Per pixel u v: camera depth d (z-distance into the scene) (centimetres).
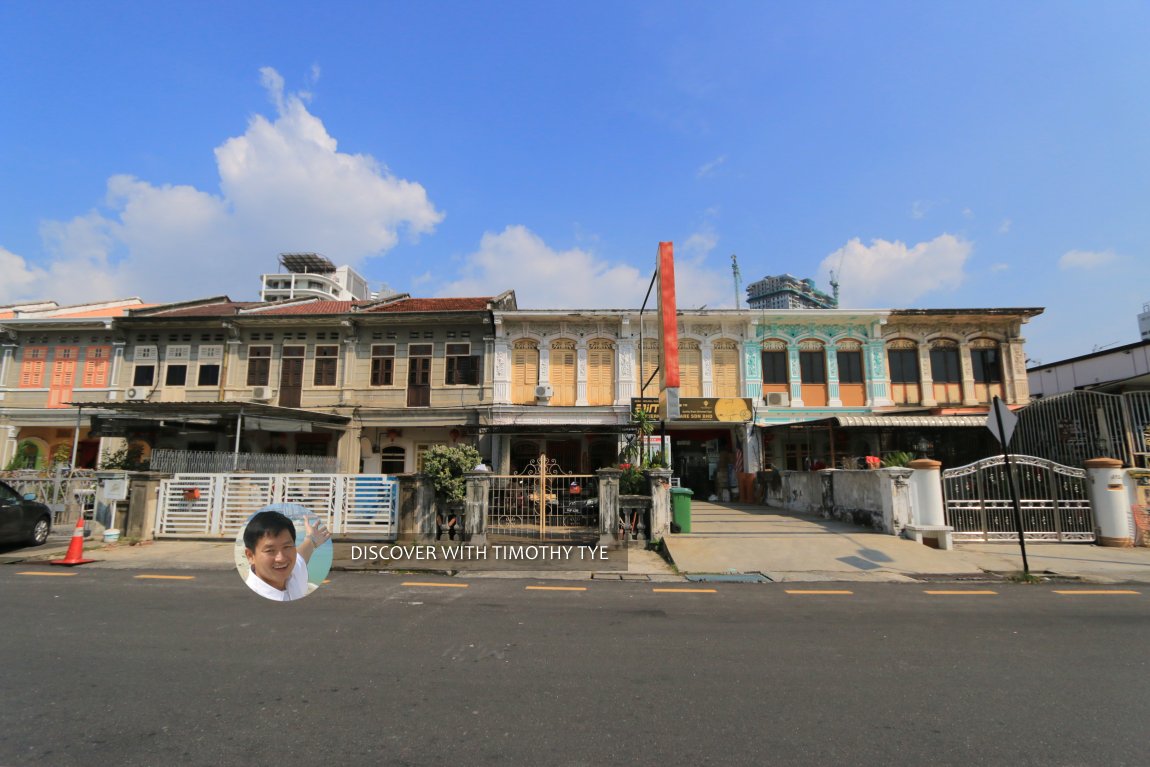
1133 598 799
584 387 2228
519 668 497
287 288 8525
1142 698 438
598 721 393
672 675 482
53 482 1605
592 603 755
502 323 2231
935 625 646
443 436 2252
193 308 2583
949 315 2200
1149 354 1933
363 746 356
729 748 356
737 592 838
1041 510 1262
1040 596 812
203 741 360
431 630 614
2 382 2273
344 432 2186
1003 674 488
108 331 2288
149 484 1294
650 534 1235
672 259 1752
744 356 2252
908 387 2236
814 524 1441
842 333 2259
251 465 1691
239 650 539
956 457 2000
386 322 2239
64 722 386
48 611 684
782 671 493
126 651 533
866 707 419
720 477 2312
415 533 1266
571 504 1380
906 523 1237
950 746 360
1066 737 374
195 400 2227
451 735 371
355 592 816
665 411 1631
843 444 2180
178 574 944
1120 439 1499
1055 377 2278
